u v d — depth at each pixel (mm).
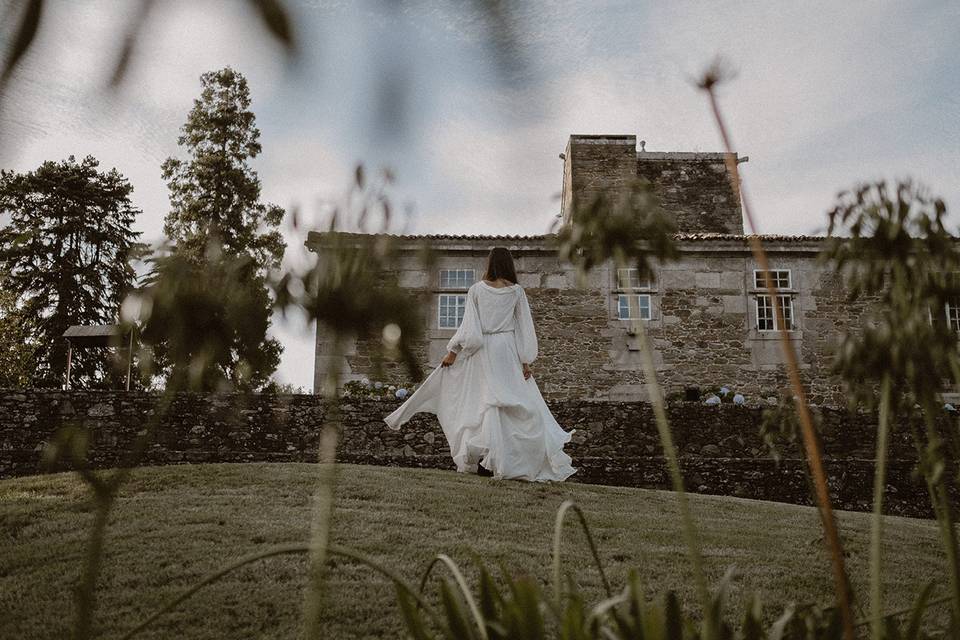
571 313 16797
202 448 11250
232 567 1471
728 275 17047
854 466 10719
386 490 6914
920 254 1698
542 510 6598
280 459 11125
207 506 6141
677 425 11758
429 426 11602
